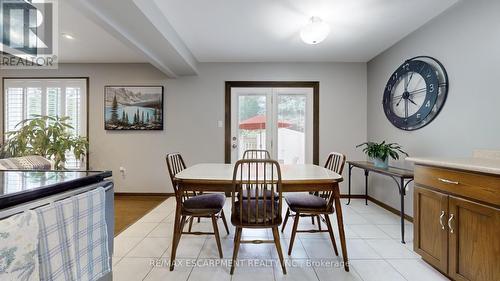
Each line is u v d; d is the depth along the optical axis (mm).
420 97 2596
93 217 1017
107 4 1814
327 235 2396
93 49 3312
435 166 1674
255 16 2412
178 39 2867
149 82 3934
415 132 2699
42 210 794
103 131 3934
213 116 3924
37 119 3203
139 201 3645
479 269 1348
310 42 2506
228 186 1798
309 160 3908
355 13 2346
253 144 3939
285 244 2201
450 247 1541
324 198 2154
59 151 3180
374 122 3641
